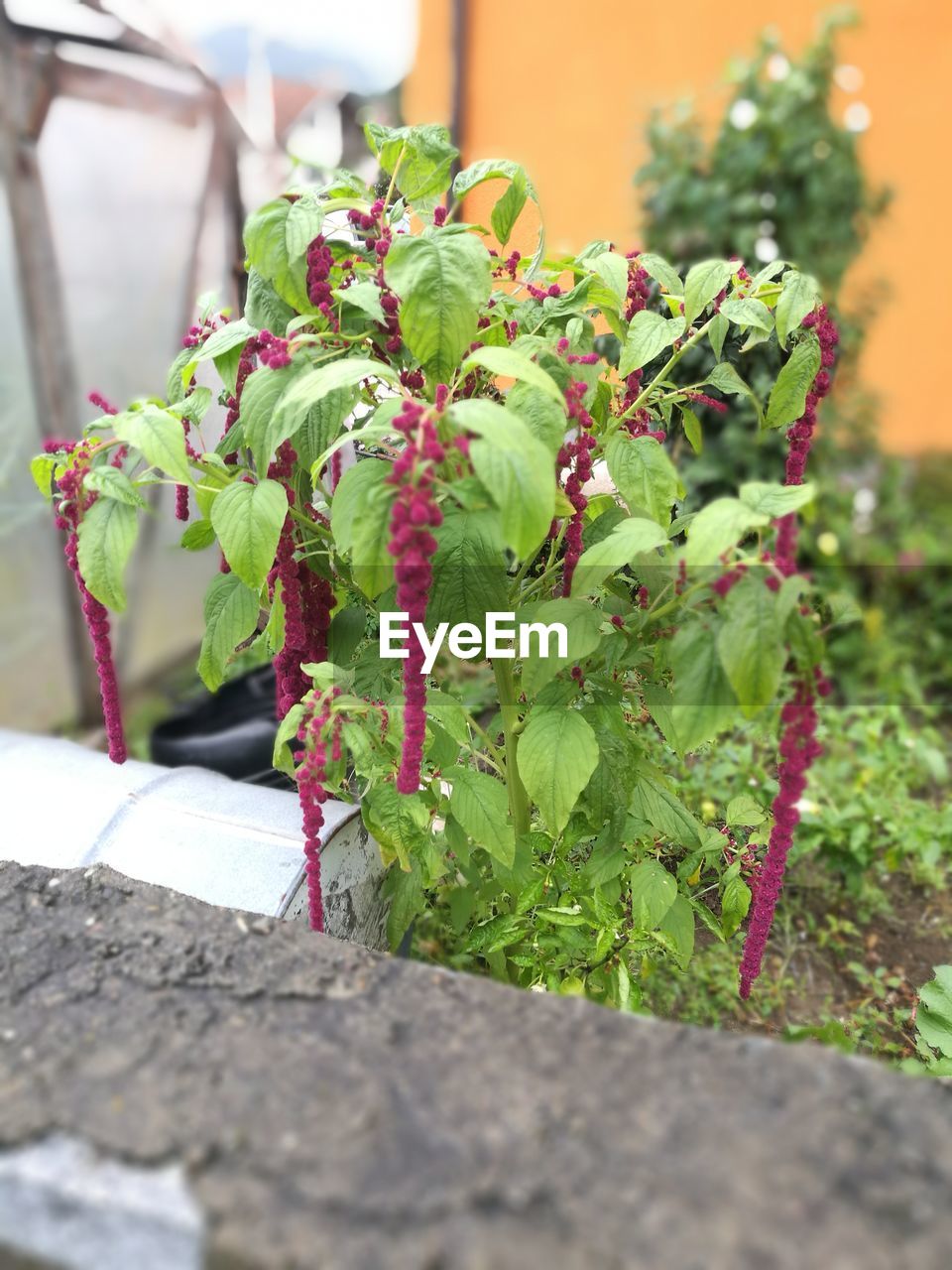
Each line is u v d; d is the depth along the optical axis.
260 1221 0.52
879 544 2.51
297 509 0.84
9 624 1.82
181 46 1.96
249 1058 0.61
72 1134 0.56
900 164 2.54
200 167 2.14
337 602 1.04
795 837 1.37
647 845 1.00
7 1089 0.59
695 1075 0.60
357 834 0.99
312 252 0.74
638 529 0.72
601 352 1.36
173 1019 0.65
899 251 2.68
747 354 1.41
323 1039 0.63
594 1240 0.50
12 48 1.60
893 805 1.53
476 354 0.65
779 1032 1.16
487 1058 0.61
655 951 0.99
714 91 2.09
